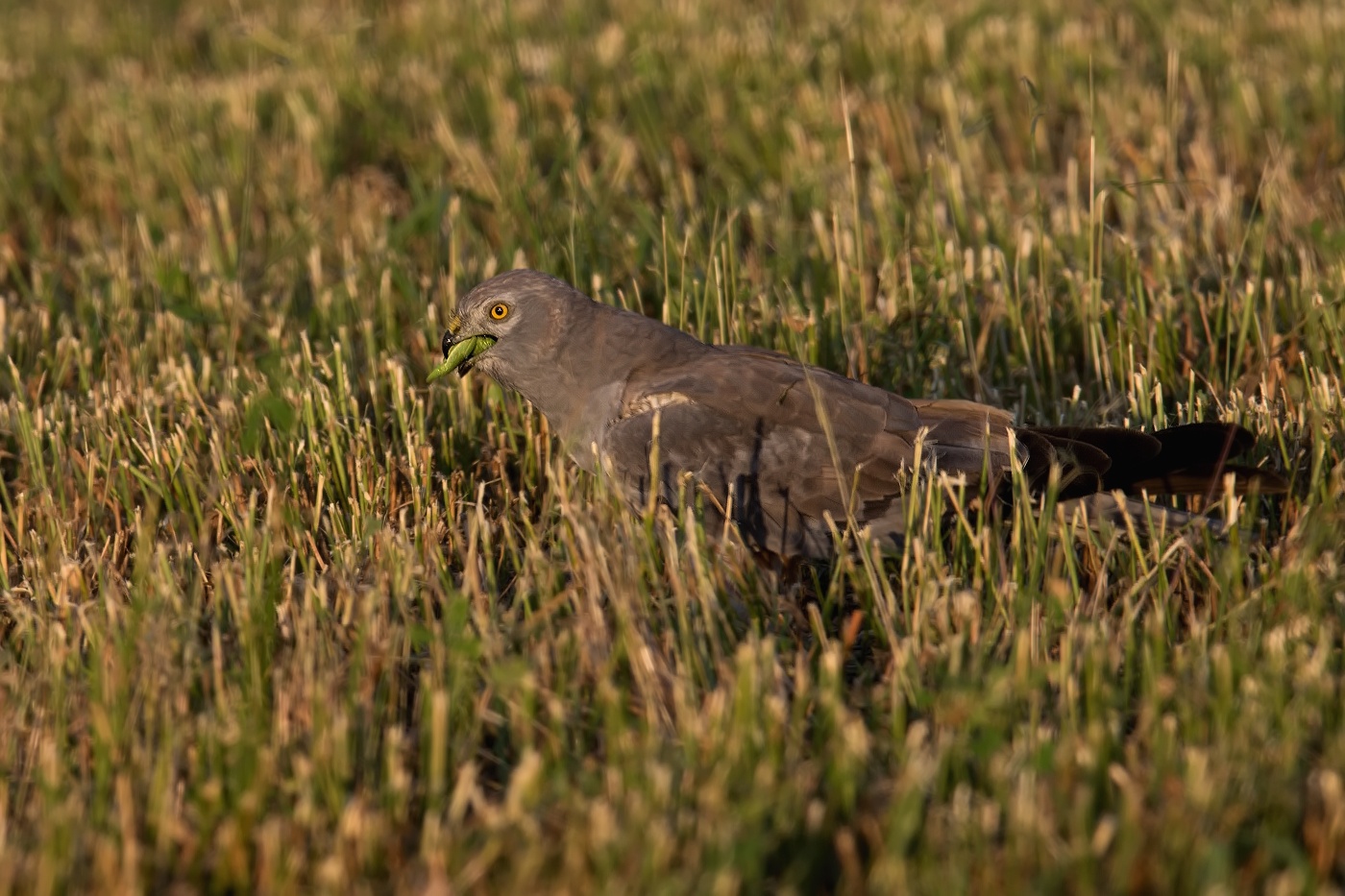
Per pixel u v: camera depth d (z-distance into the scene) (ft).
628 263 49.55
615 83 71.05
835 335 44.29
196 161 65.31
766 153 62.44
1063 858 23.41
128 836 24.81
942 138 60.03
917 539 31.48
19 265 57.82
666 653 29.99
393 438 41.24
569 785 25.96
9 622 34.24
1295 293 43.47
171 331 47.37
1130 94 63.77
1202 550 33.53
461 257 52.11
